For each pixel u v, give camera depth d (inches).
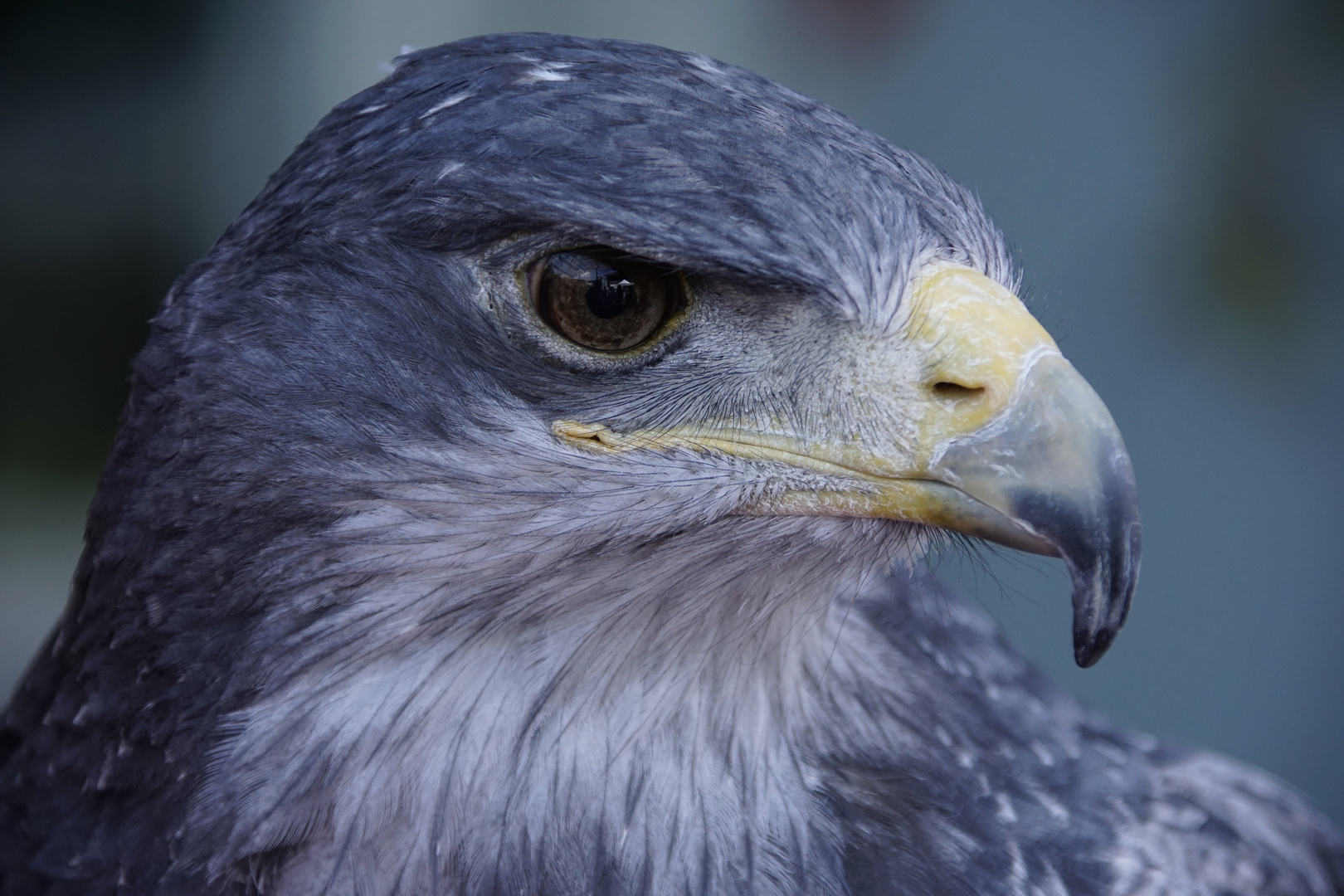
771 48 68.4
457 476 49.2
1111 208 69.1
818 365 49.2
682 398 49.3
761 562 49.5
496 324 49.2
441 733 49.4
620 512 49.3
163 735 49.4
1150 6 68.5
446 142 49.1
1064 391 49.0
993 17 68.5
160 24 74.7
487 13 67.4
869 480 49.3
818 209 49.1
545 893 49.4
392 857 49.4
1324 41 67.9
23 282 79.0
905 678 50.4
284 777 49.3
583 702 49.6
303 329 49.3
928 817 49.9
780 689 49.9
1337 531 68.4
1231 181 68.9
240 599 49.3
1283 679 68.9
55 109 76.9
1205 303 69.2
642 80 49.2
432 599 49.3
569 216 48.9
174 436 49.4
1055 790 50.4
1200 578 69.1
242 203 74.4
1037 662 68.2
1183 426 69.2
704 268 49.0
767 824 49.7
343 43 68.9
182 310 49.6
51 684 50.2
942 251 49.4
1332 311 68.9
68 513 80.9
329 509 49.2
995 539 49.1
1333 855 51.6
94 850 49.6
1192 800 51.0
